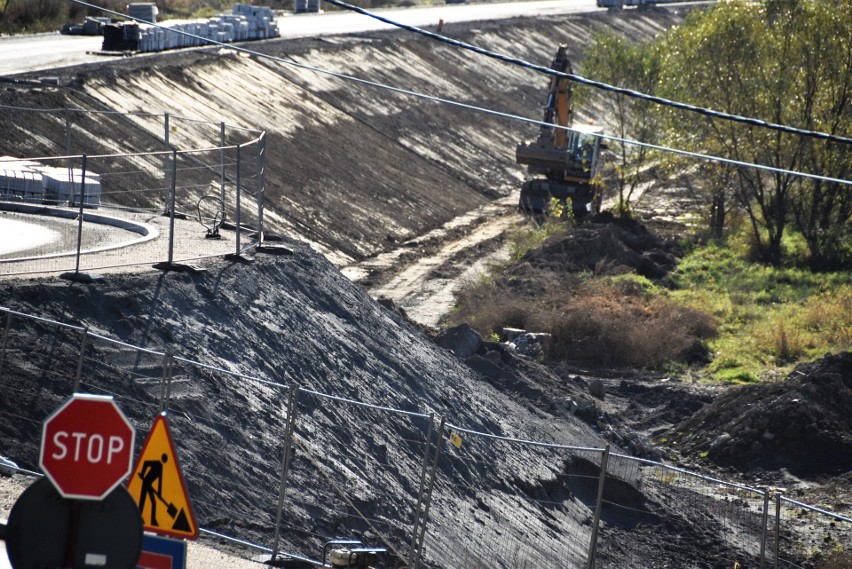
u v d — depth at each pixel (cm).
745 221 17975
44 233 7512
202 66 17475
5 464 4206
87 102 13950
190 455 4906
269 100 18000
